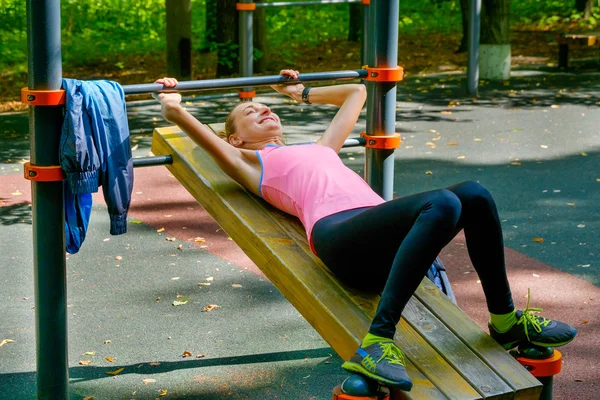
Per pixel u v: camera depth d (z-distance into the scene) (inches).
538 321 114.1
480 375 105.0
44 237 119.5
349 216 119.3
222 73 550.9
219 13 542.9
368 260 113.1
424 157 327.6
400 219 106.7
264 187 134.6
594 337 161.9
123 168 121.6
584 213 250.4
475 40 462.3
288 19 759.7
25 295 189.0
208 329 168.9
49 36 113.7
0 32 609.3
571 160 320.2
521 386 103.6
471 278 197.2
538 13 827.4
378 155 151.3
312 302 116.3
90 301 183.9
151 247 222.1
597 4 801.6
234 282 195.9
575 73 549.6
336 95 151.9
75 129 114.5
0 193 278.7
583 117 406.9
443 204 102.9
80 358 154.9
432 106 440.5
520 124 391.5
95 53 611.8
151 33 673.0
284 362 153.3
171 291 189.9
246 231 130.8
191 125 132.3
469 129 381.4
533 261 208.5
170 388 143.0
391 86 148.8
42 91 114.1
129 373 148.8
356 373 102.0
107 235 232.7
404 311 118.2
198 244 224.8
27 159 327.6
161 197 272.1
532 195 271.3
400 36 740.0
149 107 439.8
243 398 139.7
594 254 213.3
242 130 146.3
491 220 109.0
